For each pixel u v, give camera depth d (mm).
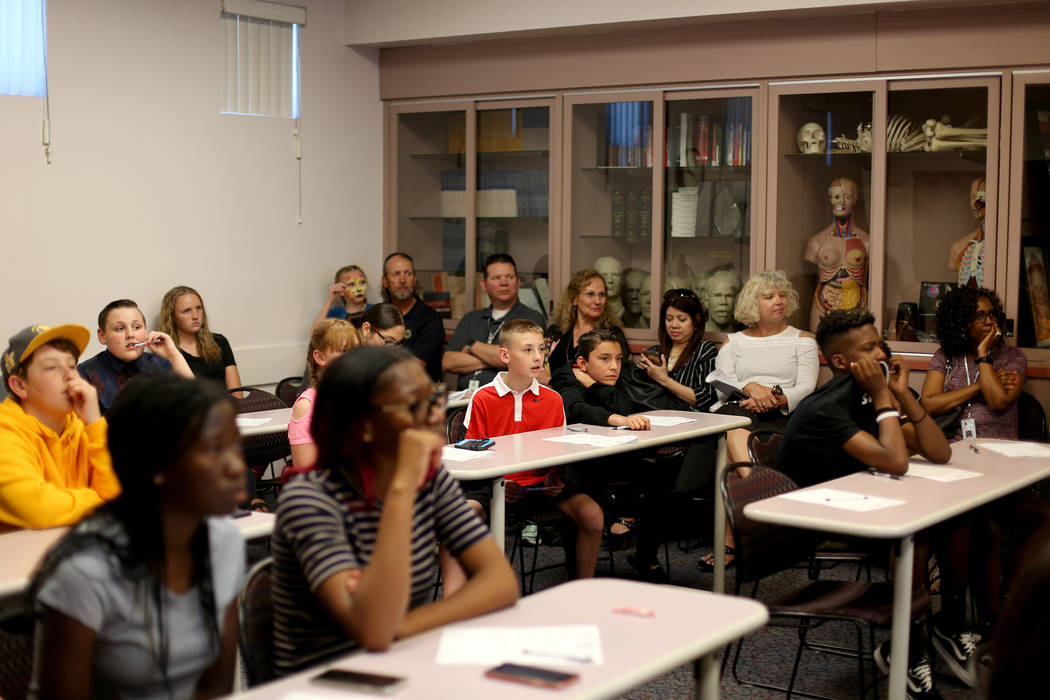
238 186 6055
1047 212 5172
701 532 5457
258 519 2625
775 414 5254
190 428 1630
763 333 5512
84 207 5336
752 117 5746
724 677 3492
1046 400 5160
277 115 6262
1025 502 3660
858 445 3342
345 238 6688
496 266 6238
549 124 6320
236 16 6004
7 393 2738
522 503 4129
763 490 3057
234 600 1853
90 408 2787
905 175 5516
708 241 5961
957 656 3428
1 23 5004
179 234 5770
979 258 5355
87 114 5324
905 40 5340
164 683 1718
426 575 2000
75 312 5328
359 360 1898
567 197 6289
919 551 3219
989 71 5215
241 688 2404
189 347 5590
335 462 1915
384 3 6449
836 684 3416
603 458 4469
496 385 4352
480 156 6590
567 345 6004
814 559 3393
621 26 5898
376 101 6812
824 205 5660
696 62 5824
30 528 2512
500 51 6383
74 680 1651
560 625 1891
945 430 5023
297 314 6441
